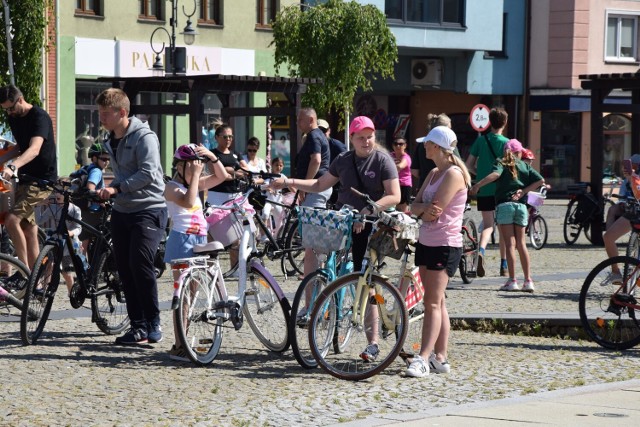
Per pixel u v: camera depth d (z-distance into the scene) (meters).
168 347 12.80
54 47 34.59
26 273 13.54
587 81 27.81
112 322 13.48
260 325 12.46
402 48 45.56
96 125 36.28
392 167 12.09
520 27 49.81
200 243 12.21
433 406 9.97
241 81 23.52
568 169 50.84
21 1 30.41
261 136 39.91
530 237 27.09
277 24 37.44
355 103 45.59
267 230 17.42
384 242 11.31
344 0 39.81
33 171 15.00
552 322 14.59
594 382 11.22
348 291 11.47
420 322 12.20
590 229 28.80
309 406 9.91
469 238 19.11
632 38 51.94
